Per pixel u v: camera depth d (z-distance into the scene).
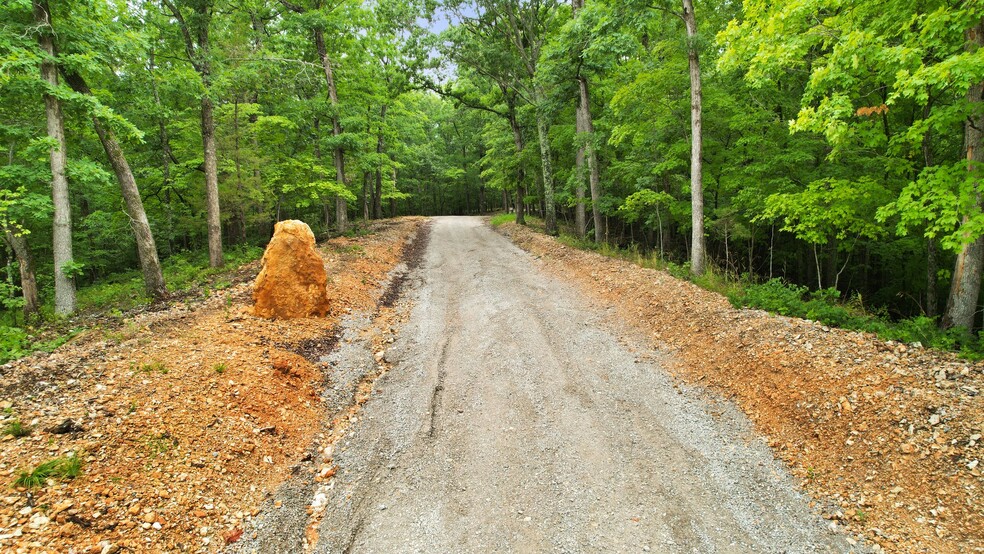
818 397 4.91
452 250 17.03
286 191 15.01
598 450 4.85
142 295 10.80
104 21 9.16
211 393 5.16
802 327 6.13
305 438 5.20
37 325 8.38
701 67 11.48
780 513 3.86
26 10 7.87
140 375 5.14
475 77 19.52
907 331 5.64
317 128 18.95
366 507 4.16
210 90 11.78
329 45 17.19
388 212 47.25
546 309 9.20
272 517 3.97
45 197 8.77
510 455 4.85
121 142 10.38
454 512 4.07
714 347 6.54
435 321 8.98
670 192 15.29
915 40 5.59
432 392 6.19
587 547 3.64
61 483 3.47
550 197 18.06
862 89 8.09
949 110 5.67
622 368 6.62
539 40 18.08
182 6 11.34
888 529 3.53
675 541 3.64
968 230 5.32
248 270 12.47
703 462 4.56
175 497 3.80
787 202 8.63
